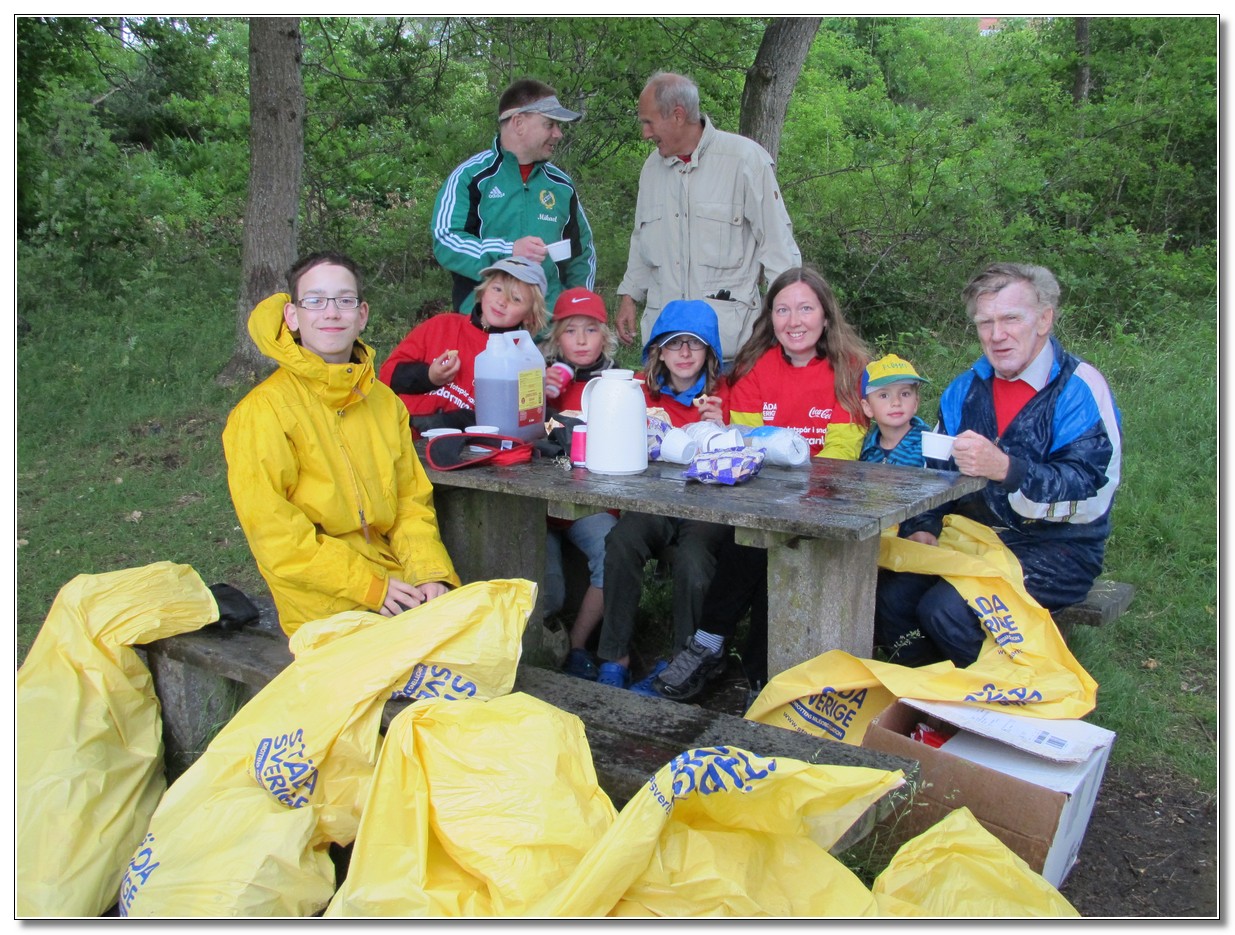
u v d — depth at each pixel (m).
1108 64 12.59
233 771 2.25
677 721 2.29
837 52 19.62
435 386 3.51
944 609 2.71
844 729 2.56
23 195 10.47
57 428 6.63
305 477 2.65
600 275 9.34
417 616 2.28
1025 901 1.89
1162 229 10.95
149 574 2.86
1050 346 2.97
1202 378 6.30
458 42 10.02
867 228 9.12
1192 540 4.20
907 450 3.30
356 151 10.79
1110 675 3.21
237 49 14.70
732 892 1.75
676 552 3.20
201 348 8.14
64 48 10.10
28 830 2.23
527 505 3.15
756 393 3.53
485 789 1.84
